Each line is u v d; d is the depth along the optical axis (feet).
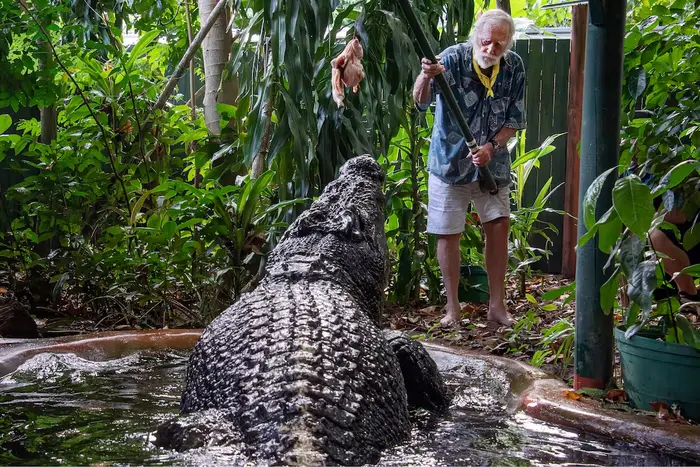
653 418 8.82
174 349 13.52
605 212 9.99
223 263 17.65
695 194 10.64
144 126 20.17
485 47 15.31
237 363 7.84
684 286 14.17
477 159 15.58
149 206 19.99
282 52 16.02
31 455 7.28
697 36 12.30
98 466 6.81
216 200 17.01
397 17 17.44
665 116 12.00
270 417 6.81
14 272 19.63
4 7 18.06
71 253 18.03
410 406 10.19
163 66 28.76
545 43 25.89
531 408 9.74
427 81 15.85
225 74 18.70
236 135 19.15
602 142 9.99
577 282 10.43
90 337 13.16
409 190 20.94
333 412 6.89
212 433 6.90
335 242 10.59
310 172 17.89
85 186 19.17
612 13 9.77
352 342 8.13
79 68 21.95
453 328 16.76
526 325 15.80
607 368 10.28
